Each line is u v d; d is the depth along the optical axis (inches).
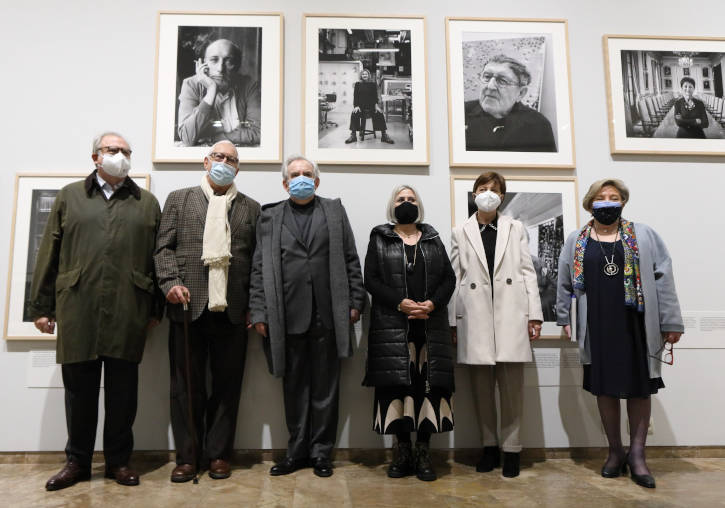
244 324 106.7
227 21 126.1
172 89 123.3
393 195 111.1
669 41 131.6
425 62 127.4
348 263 108.0
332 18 127.8
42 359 115.5
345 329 101.9
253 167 122.7
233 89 124.2
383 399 100.3
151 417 114.1
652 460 117.4
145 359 115.0
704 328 124.0
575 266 105.9
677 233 127.0
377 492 91.0
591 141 128.8
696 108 130.2
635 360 98.7
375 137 124.7
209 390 114.2
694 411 121.7
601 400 104.3
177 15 125.5
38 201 119.6
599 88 130.6
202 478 99.9
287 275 103.7
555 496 89.3
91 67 123.9
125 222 99.0
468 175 124.9
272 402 115.7
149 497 88.5
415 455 105.7
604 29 132.1
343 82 126.0
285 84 126.3
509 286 107.2
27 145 121.1
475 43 129.4
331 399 104.5
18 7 124.3
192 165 122.0
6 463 112.3
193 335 102.9
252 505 84.0
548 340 121.3
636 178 128.3
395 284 102.0
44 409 114.4
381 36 128.0
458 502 85.7
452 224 123.5
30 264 117.6
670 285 100.4
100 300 95.2
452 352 102.3
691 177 129.1
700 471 107.6
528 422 119.2
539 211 125.3
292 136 124.4
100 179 101.3
